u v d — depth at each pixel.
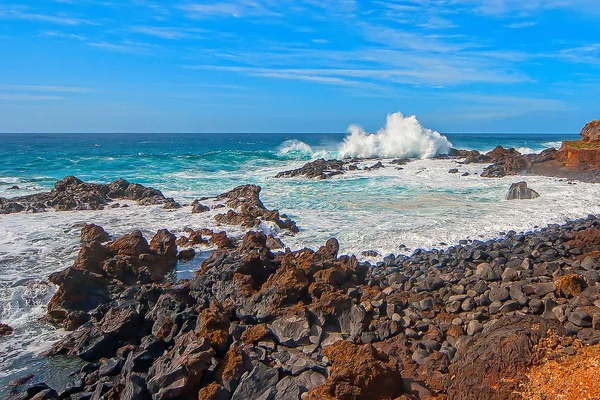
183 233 18.83
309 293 10.23
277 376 7.95
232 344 8.66
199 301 11.12
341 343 7.95
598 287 9.95
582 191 28.64
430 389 7.53
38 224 19.72
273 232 19.11
